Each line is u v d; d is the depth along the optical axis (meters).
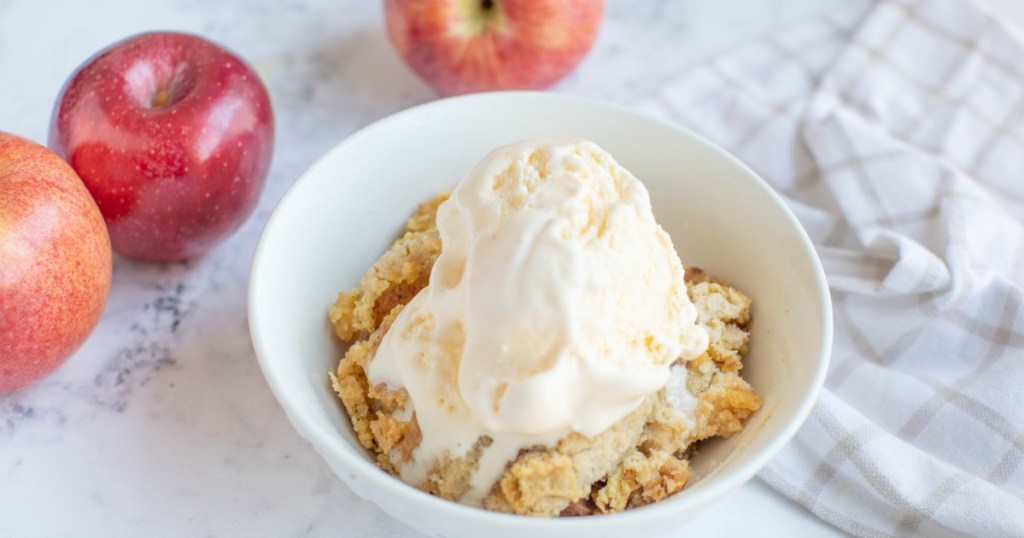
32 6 0.56
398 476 0.40
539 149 0.40
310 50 0.57
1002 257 0.49
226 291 0.49
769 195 0.43
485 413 0.38
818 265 0.42
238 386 0.46
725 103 0.55
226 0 0.58
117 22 0.56
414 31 0.52
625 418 0.40
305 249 0.43
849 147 0.52
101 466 0.43
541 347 0.38
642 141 0.46
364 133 0.44
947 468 0.44
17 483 0.43
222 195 0.47
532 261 0.38
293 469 0.44
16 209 0.42
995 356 0.47
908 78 0.56
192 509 0.43
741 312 0.43
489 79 0.54
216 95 0.47
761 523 0.43
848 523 0.43
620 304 0.39
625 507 0.40
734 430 0.41
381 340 0.42
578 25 0.52
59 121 0.47
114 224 0.47
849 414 0.44
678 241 0.46
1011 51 0.56
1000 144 0.54
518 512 0.39
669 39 0.59
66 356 0.45
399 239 0.45
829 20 0.58
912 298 0.48
